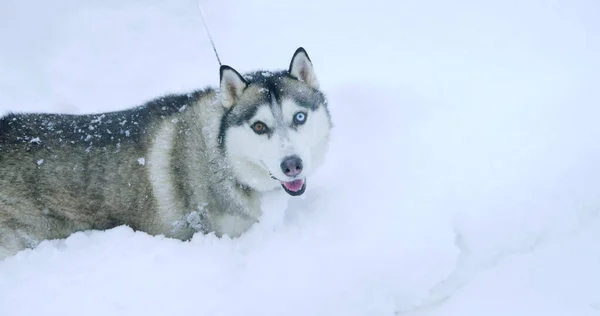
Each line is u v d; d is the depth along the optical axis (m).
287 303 3.12
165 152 3.66
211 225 3.79
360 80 5.34
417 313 3.22
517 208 3.66
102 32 6.70
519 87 4.88
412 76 5.33
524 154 4.05
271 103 3.38
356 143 4.51
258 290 3.19
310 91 3.61
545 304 3.10
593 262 3.32
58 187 3.62
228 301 3.15
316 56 5.93
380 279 3.23
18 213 3.60
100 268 3.34
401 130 4.53
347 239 3.46
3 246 3.65
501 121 4.45
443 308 3.22
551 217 3.61
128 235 3.62
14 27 6.73
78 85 5.83
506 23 6.20
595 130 4.17
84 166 3.65
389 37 6.22
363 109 4.90
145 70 6.00
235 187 3.62
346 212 3.72
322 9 6.95
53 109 5.49
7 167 3.58
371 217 3.62
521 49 5.60
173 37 6.56
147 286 3.22
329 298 3.14
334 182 4.12
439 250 3.34
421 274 3.26
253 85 3.50
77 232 3.69
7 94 5.67
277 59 5.91
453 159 4.09
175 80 5.77
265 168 3.50
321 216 3.74
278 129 3.35
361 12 6.83
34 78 5.92
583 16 6.04
